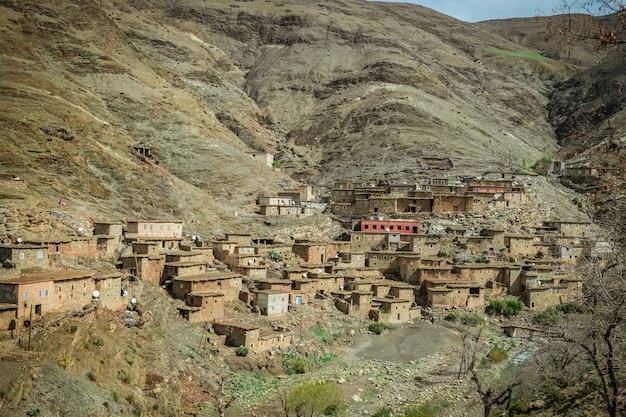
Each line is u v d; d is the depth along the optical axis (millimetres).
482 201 169875
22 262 84250
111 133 169125
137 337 84062
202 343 90625
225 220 155750
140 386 76438
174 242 120688
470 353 105125
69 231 108438
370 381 91000
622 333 47094
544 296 131500
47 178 133000
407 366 99125
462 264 137250
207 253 120562
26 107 158250
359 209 170375
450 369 97062
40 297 74875
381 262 139125
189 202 154375
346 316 114750
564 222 163000
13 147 138125
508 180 190125
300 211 168375
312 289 119375
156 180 155750
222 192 177750
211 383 82875
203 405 78625
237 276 109188
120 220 127875
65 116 162625
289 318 107250
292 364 93062
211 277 104812
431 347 108188
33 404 63562
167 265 105500
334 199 179875
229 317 102375
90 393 67875
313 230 158375
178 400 77188
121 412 68875
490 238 150250
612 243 41562
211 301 99000
